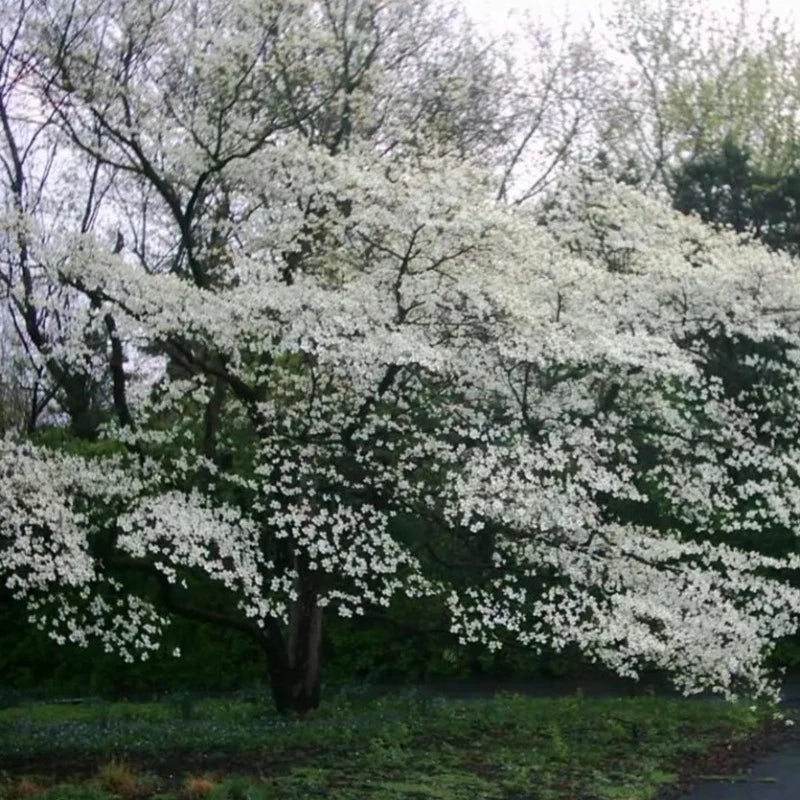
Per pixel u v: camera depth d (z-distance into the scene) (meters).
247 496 14.29
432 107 23.09
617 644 14.20
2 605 20.92
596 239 17.08
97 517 14.30
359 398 13.80
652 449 15.46
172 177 15.34
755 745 13.99
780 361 16.61
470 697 18.89
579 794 11.03
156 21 16.30
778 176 24.64
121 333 13.37
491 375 14.11
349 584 15.30
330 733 13.36
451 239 13.94
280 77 17.16
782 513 14.97
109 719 15.76
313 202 14.48
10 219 13.53
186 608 14.74
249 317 13.27
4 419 20.06
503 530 13.98
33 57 16.41
